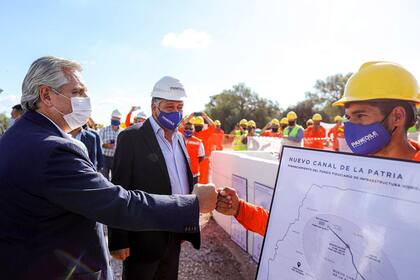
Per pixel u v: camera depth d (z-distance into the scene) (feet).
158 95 7.97
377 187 3.28
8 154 4.23
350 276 3.31
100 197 4.15
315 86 156.87
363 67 4.44
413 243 2.95
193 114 25.34
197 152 17.11
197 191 5.31
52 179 4.03
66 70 4.91
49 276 4.27
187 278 11.09
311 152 3.98
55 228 4.32
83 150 4.74
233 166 13.96
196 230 4.67
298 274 3.78
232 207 5.72
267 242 4.21
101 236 5.05
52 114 4.95
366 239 3.26
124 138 7.66
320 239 3.65
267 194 10.71
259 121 163.22
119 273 11.66
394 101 3.97
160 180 7.60
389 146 4.14
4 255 4.19
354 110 4.28
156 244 7.40
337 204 3.58
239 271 11.51
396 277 3.01
